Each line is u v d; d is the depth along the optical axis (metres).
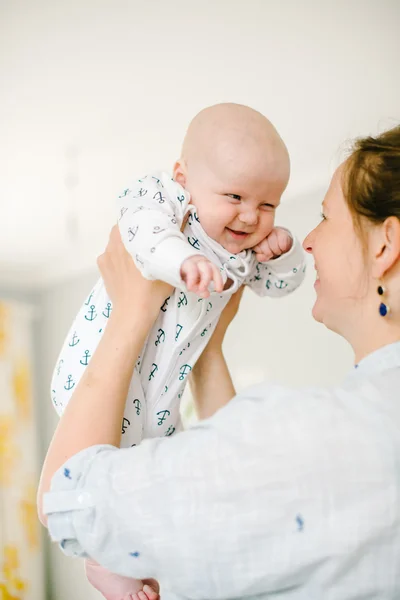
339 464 0.54
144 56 1.89
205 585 0.55
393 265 0.63
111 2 1.62
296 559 0.53
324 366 2.65
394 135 0.68
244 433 0.56
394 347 0.62
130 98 2.14
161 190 0.92
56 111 2.21
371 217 0.65
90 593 3.63
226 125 0.96
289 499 0.53
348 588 0.54
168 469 0.56
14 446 3.86
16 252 3.83
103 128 2.35
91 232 3.54
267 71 2.01
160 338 0.93
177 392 0.97
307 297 2.76
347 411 0.56
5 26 1.72
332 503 0.53
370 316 0.66
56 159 2.60
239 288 1.05
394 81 2.11
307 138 2.56
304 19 1.73
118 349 0.73
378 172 0.65
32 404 4.11
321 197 2.84
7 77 1.98
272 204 0.98
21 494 3.82
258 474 0.54
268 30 1.77
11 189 2.87
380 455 0.54
